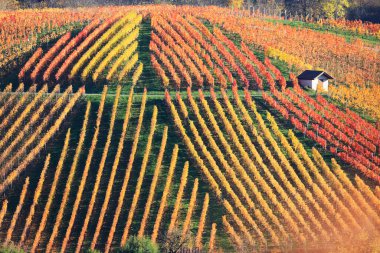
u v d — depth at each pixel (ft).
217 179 573.33
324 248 499.51
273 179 571.28
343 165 611.06
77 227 521.65
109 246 499.10
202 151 608.60
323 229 524.11
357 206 549.13
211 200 550.36
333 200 560.20
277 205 543.39
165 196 547.49
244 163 596.70
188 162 592.60
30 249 496.64
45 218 530.68
